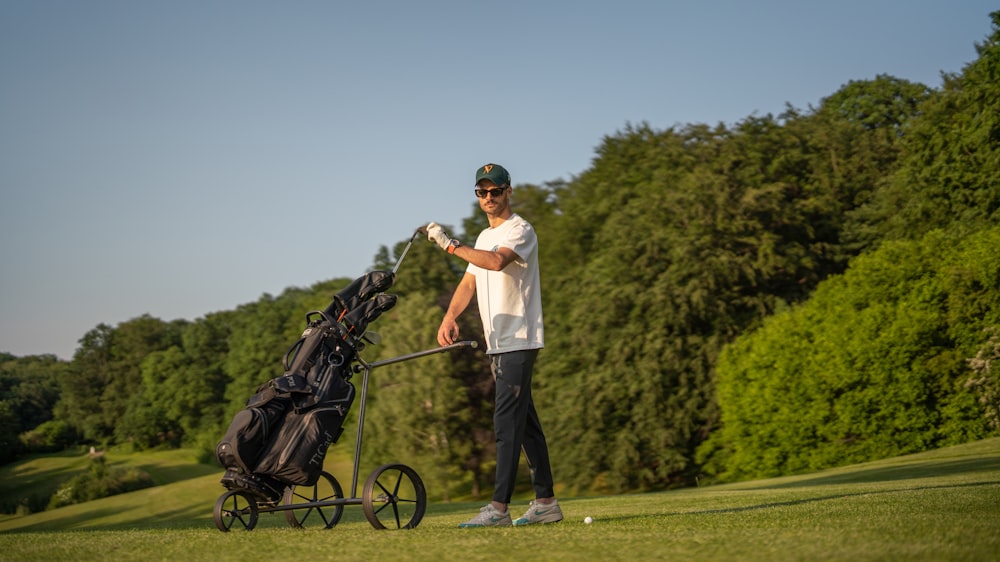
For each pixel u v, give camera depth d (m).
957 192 31.44
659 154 38.53
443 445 34.44
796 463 28.73
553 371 35.06
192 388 79.00
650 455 31.62
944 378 26.61
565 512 8.09
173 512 41.72
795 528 3.88
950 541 3.17
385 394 35.19
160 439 82.50
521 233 5.07
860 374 27.23
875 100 45.22
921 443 26.75
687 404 31.55
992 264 25.98
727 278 32.81
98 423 87.38
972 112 31.20
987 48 30.72
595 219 38.66
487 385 35.81
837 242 36.59
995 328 25.47
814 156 38.38
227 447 4.35
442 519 8.07
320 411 4.48
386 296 4.84
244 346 72.88
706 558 3.03
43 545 4.10
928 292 26.98
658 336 31.94
